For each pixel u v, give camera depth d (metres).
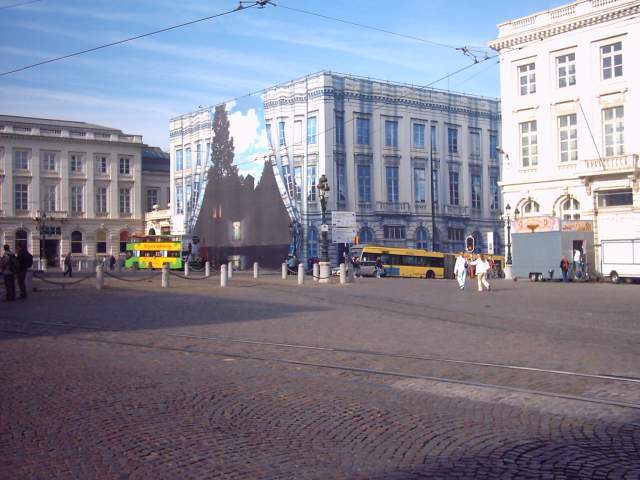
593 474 5.48
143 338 13.92
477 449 6.15
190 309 20.73
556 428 6.89
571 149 42.94
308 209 60.81
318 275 37.25
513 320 17.62
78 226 79.25
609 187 40.50
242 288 32.03
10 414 7.36
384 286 33.88
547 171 43.81
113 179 81.94
